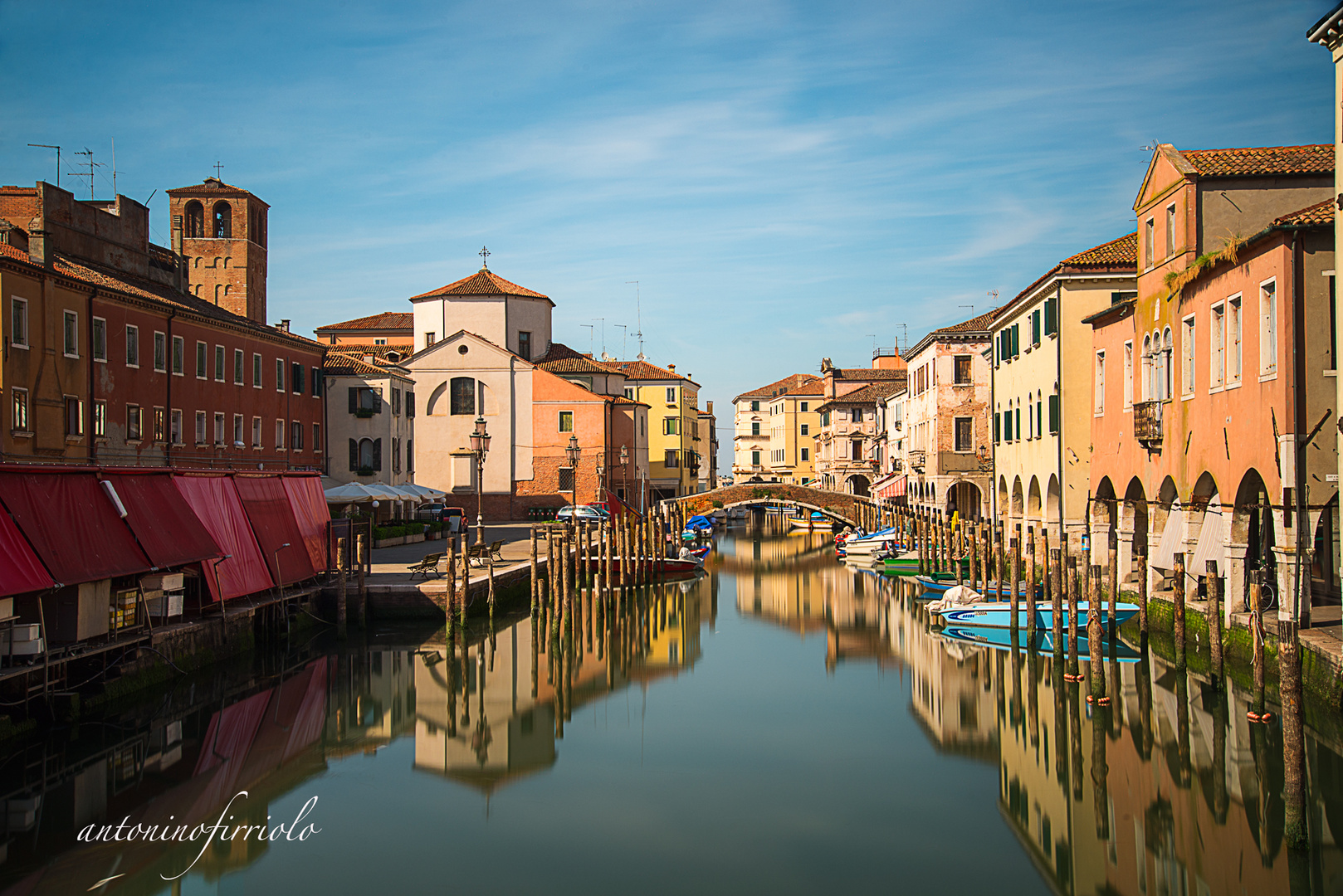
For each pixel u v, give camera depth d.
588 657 32.91
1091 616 24.06
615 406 79.25
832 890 14.98
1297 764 14.91
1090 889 14.83
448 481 74.25
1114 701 24.38
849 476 94.25
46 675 20.20
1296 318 22.61
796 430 121.00
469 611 37.00
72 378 37.75
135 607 24.30
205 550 26.83
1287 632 14.94
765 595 49.22
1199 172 28.19
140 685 23.52
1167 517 30.12
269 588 31.28
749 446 133.38
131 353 41.72
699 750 21.97
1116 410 33.88
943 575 49.16
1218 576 26.03
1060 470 37.31
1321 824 16.12
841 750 21.88
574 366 79.81
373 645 33.31
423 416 74.44
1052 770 20.03
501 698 26.91
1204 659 26.16
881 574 57.59
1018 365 43.97
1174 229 28.92
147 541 24.44
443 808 18.41
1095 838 16.66
